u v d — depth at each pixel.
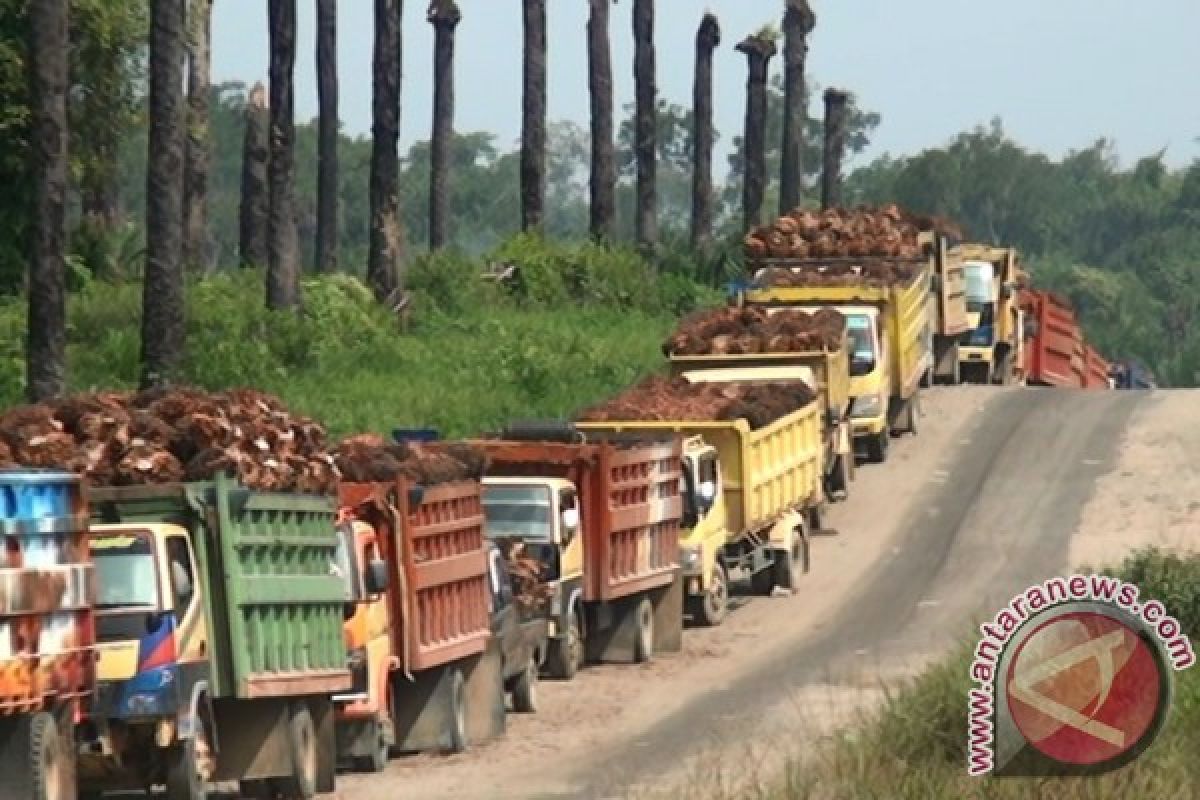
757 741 83.50
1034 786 59.81
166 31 134.00
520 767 81.25
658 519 111.56
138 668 67.81
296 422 81.25
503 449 106.88
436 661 84.69
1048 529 146.12
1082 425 177.88
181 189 135.88
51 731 61.84
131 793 74.88
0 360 143.62
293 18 176.62
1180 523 147.25
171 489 70.69
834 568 136.25
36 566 61.25
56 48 118.75
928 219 198.75
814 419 138.75
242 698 71.38
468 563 88.56
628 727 90.38
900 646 111.44
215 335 167.38
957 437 175.88
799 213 193.25
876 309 166.50
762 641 115.12
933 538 144.12
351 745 80.50
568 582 103.81
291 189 176.50
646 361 192.38
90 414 75.19
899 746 67.88
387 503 83.75
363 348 178.25
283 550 74.88
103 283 187.00
